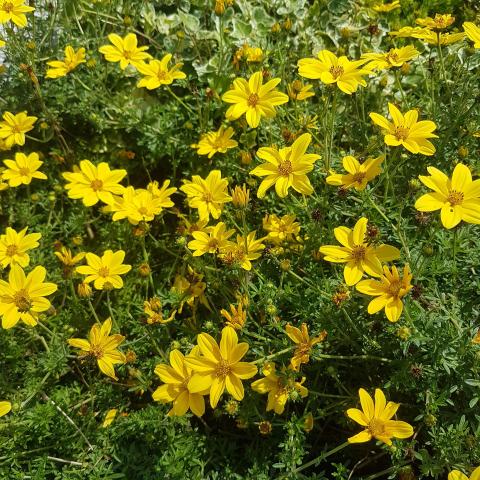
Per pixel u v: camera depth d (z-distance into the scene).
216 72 0.63
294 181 0.40
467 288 0.42
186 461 0.41
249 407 0.41
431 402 0.38
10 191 0.57
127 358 0.41
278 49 0.56
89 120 0.61
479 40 0.45
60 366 0.45
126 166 0.62
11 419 0.42
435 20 0.48
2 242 0.44
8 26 0.60
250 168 0.53
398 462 0.38
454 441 0.36
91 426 0.44
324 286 0.43
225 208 0.48
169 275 0.50
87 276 0.46
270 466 0.42
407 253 0.40
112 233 0.57
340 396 0.40
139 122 0.59
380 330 0.39
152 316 0.43
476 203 0.34
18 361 0.48
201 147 0.52
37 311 0.40
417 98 0.61
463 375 0.38
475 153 0.50
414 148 0.38
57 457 0.44
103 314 0.52
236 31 0.65
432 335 0.38
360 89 0.56
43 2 0.65
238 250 0.41
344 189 0.40
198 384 0.34
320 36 0.67
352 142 0.56
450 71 0.58
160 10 0.69
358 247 0.36
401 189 0.49
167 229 0.57
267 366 0.38
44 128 0.57
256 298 0.47
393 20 0.69
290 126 0.53
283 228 0.45
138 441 0.44
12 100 0.62
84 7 0.64
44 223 0.59
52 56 0.62
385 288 0.34
